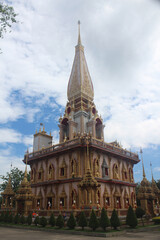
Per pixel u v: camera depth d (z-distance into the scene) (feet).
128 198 144.66
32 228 86.89
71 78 192.54
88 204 90.07
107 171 132.77
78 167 119.65
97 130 168.45
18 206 117.50
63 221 82.58
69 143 129.18
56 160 136.46
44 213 112.06
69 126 155.33
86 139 120.67
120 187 140.26
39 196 137.59
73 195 117.70
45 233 72.79
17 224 102.01
